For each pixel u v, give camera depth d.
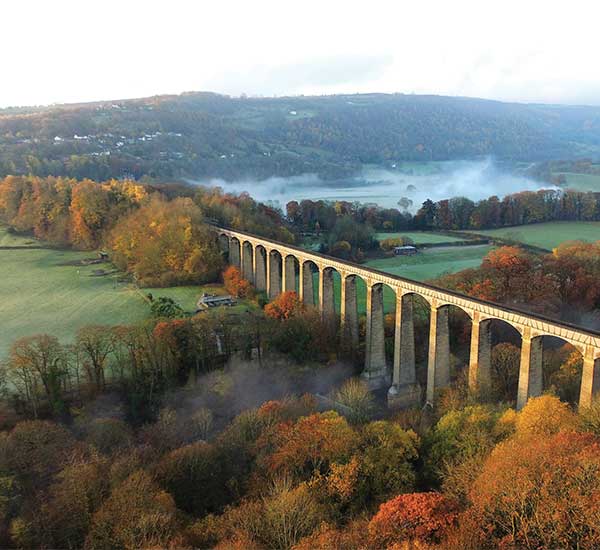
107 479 42.44
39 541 36.69
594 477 32.03
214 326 81.00
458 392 61.94
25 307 97.94
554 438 38.00
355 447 46.00
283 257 98.81
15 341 75.81
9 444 46.34
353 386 68.56
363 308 99.25
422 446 50.38
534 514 31.61
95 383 69.38
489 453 43.06
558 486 32.34
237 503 42.34
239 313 93.94
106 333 72.12
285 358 80.62
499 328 84.06
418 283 67.12
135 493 38.25
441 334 65.81
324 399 69.50
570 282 99.62
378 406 70.50
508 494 33.12
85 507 39.00
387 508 35.50
